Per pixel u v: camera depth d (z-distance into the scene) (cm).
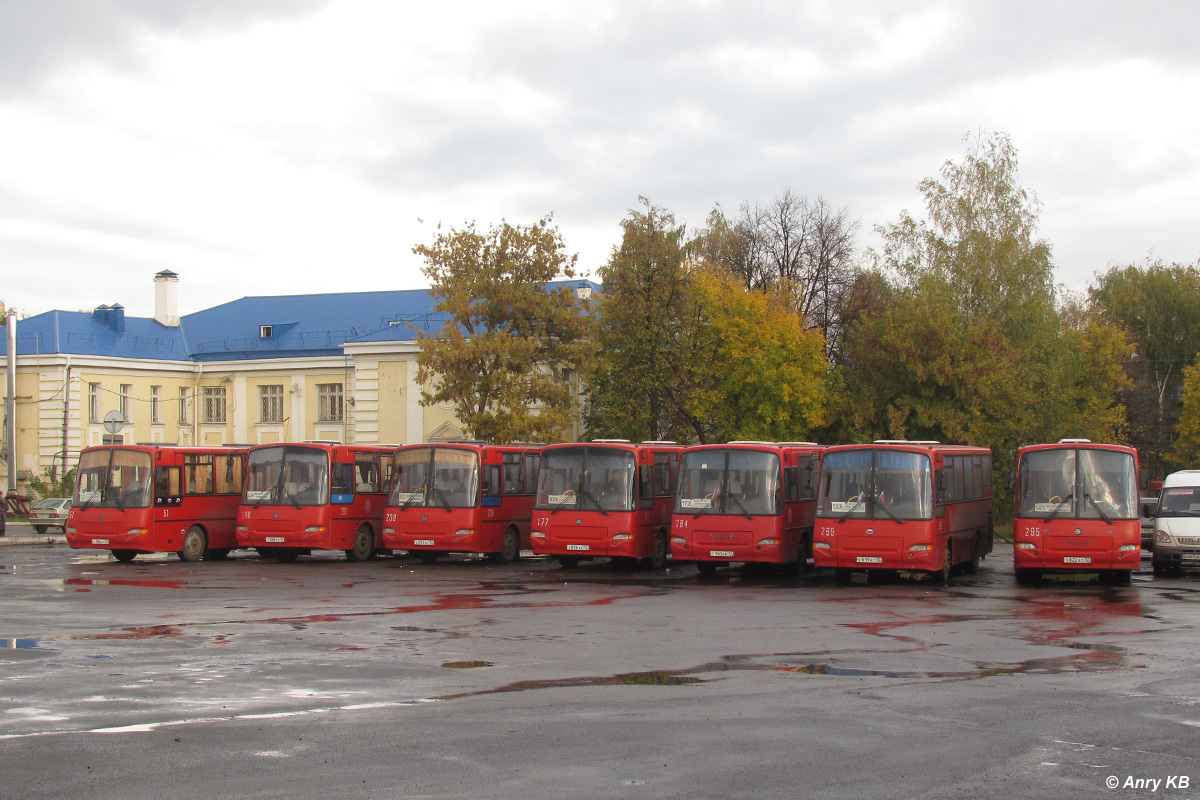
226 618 1761
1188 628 1686
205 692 1138
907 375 4988
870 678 1236
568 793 785
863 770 845
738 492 2653
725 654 1409
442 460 3053
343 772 836
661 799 772
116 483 3058
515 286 4188
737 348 4828
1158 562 2791
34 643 1473
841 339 5838
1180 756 888
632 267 4641
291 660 1342
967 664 1335
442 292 4191
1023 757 884
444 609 1917
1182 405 6831
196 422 6072
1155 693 1148
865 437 5000
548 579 2600
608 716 1032
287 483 3080
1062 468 2450
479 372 4188
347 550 3172
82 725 986
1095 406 6088
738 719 1020
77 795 777
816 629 1666
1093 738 948
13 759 869
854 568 2441
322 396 5772
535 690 1159
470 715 1034
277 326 6162
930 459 2450
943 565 2498
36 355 5666
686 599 2123
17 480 5656
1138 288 7606
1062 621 1777
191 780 813
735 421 4991
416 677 1230
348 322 6091
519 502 3247
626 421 4691
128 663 1312
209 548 3231
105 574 2639
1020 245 5184
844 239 6147
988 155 5297
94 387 5728
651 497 2939
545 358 4278
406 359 5472
